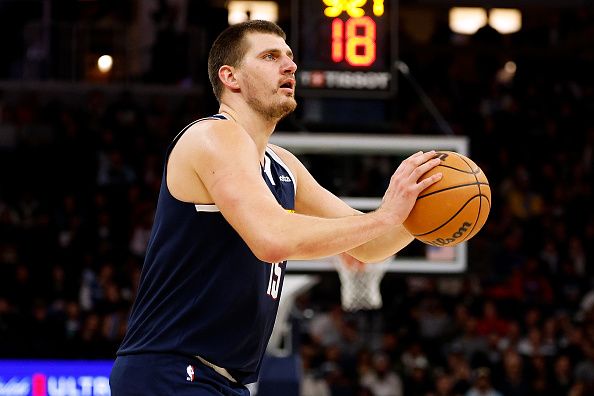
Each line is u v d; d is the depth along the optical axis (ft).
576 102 81.15
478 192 14.43
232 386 14.44
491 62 85.97
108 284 56.29
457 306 59.21
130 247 64.59
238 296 13.94
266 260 13.03
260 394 34.96
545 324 57.57
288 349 45.70
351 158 40.37
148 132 73.77
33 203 67.72
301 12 37.19
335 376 51.44
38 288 58.85
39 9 80.12
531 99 81.51
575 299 62.75
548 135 78.07
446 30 85.81
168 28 77.82
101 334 52.11
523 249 67.00
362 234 13.29
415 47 85.15
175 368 13.82
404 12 86.12
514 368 52.65
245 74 14.39
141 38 79.66
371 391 50.83
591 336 55.77
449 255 40.42
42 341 36.55
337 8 37.19
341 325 56.59
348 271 39.40
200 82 78.02
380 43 37.27
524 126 78.48
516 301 60.08
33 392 35.27
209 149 13.55
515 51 86.17
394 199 13.87
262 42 14.44
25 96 77.87
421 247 40.42
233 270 13.91
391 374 52.85
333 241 13.03
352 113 40.42
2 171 70.90
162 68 78.13
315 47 37.14
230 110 14.56
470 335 56.13
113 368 14.33
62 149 71.82
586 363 53.42
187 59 78.23
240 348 14.23
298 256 13.08
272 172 15.30
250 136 14.47
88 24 78.59
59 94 78.38
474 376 51.98
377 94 37.24
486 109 81.05
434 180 14.19
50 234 63.00
